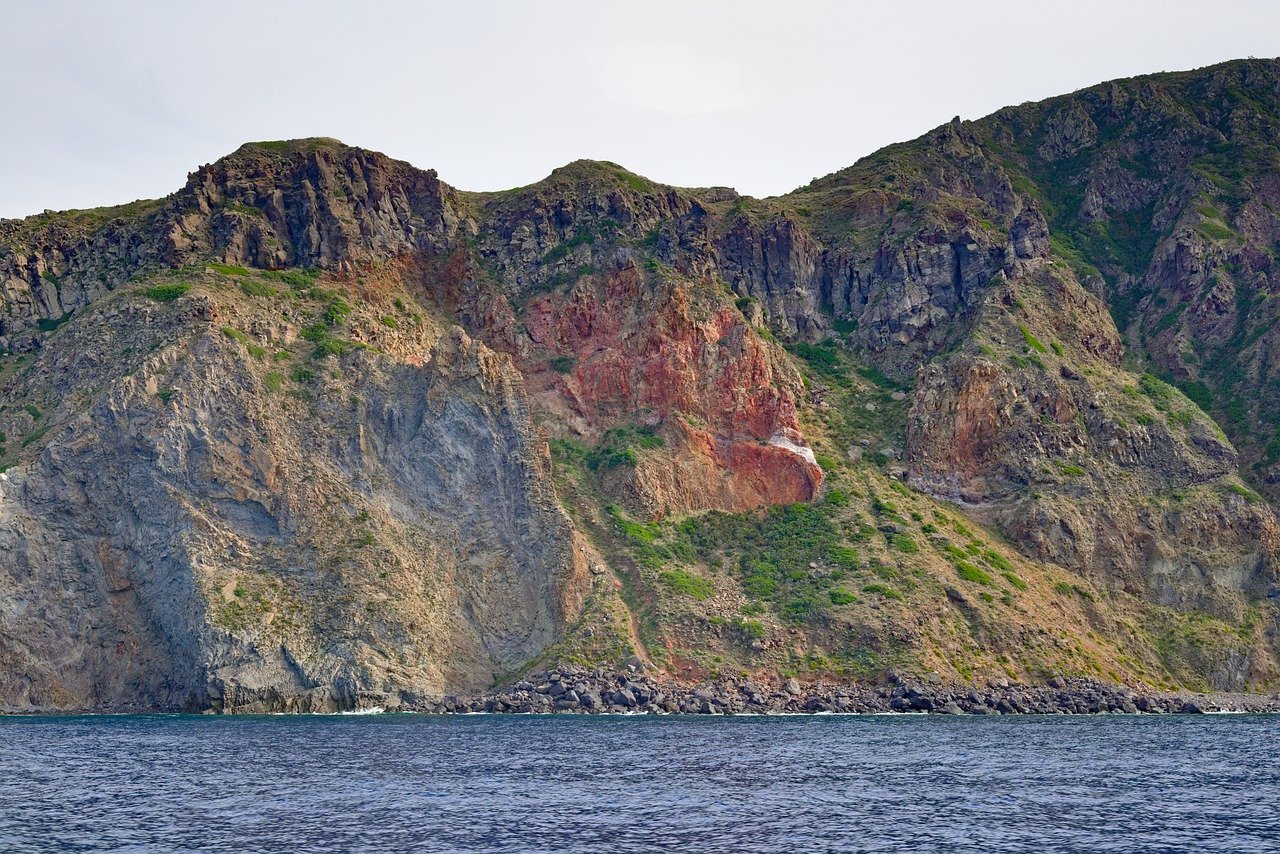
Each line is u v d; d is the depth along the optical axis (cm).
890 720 15825
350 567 17275
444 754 12062
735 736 13662
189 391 18125
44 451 17650
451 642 17500
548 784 10362
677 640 17650
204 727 14512
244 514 17612
